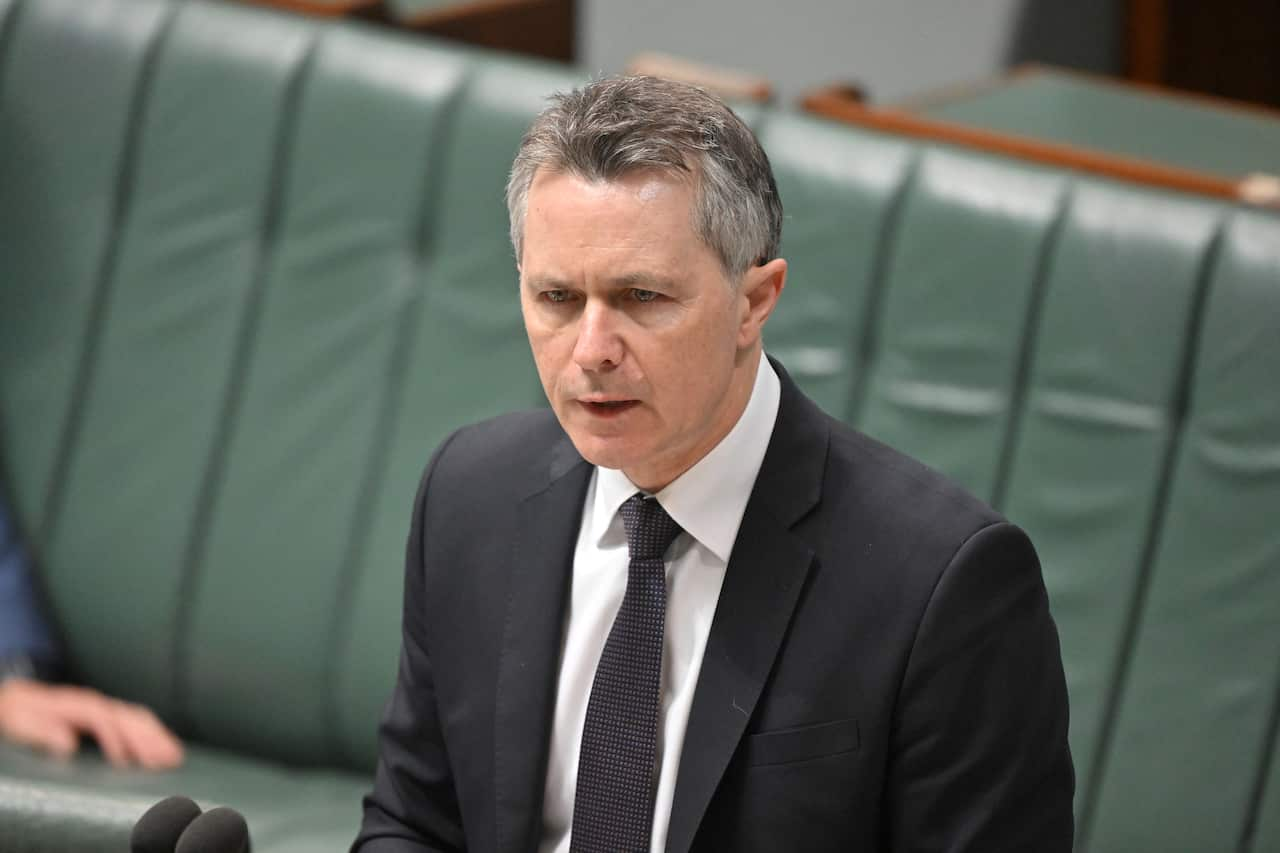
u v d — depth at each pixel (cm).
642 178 439
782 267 473
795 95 1399
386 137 922
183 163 951
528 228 452
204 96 950
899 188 855
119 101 962
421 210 918
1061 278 820
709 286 448
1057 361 819
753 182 457
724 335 457
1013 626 486
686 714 506
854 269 856
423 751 567
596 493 538
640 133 440
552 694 525
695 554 513
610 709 505
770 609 497
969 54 1360
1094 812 803
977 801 484
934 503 499
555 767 527
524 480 550
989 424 830
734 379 491
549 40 1184
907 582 487
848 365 856
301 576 912
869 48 1377
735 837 493
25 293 968
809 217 865
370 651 900
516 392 893
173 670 939
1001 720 482
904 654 484
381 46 938
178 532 934
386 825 566
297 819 838
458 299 907
